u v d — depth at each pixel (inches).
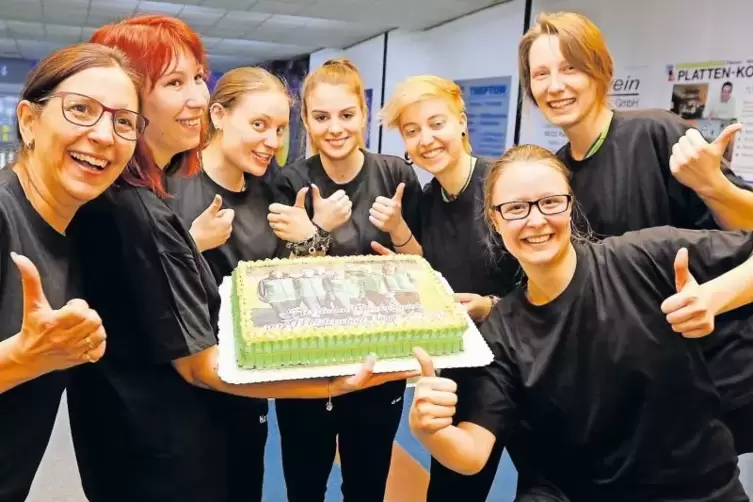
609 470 58.3
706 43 141.6
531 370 57.3
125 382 57.1
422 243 87.5
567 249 57.0
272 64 502.9
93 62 44.1
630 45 163.0
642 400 55.9
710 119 141.6
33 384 48.6
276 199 85.7
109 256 53.5
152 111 56.7
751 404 64.3
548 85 68.7
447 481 80.1
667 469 56.9
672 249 56.4
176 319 55.2
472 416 58.4
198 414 61.2
